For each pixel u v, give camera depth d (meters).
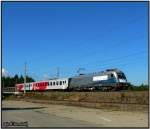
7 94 122.31
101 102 55.09
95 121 30.22
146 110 39.69
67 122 29.31
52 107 55.91
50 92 87.38
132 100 50.09
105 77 68.19
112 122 29.20
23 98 99.50
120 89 65.25
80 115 37.44
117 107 46.50
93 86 72.31
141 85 66.00
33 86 104.44
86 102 56.97
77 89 79.38
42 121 30.17
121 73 66.31
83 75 77.56
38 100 79.25
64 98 76.69
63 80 85.81
